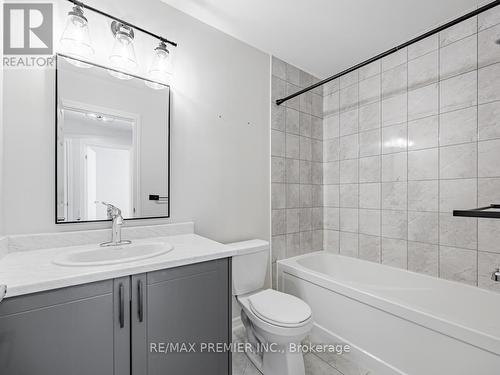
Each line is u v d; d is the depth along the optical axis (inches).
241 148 78.7
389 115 82.8
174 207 64.6
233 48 76.8
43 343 30.7
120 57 51.9
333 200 100.7
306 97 98.2
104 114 54.0
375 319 57.6
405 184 78.5
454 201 67.9
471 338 42.8
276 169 87.7
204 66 70.2
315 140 101.5
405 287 76.3
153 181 60.8
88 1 51.9
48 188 47.6
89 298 33.8
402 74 79.5
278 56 87.9
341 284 65.1
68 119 49.8
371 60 61.9
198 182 69.1
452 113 68.4
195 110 68.6
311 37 77.2
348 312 63.5
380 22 69.9
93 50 50.6
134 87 58.0
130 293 37.1
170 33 63.8
